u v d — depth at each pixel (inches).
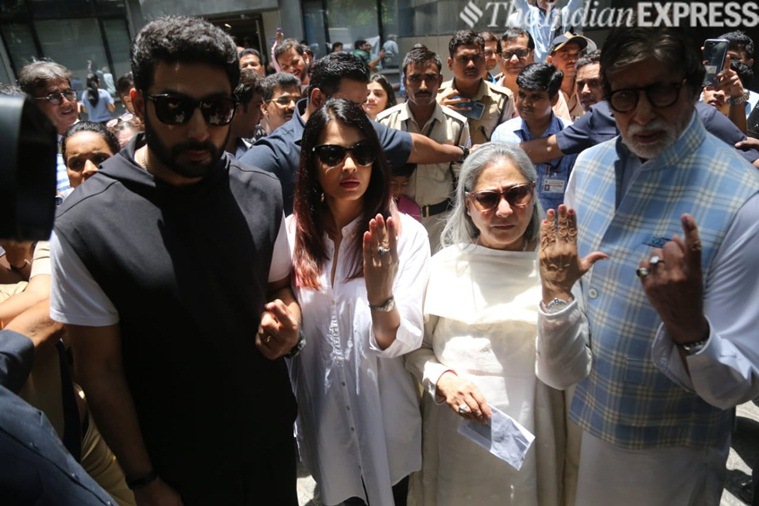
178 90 43.9
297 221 65.9
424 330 68.2
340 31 445.4
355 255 63.9
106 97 346.9
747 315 47.8
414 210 110.9
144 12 447.8
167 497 55.4
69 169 82.1
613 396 55.4
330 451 68.4
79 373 51.3
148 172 48.9
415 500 74.4
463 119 130.3
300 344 58.2
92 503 31.9
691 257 42.1
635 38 49.4
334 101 63.5
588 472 60.7
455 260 65.3
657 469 56.4
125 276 47.5
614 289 54.6
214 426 54.9
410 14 304.0
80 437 60.9
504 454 58.3
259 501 62.5
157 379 52.3
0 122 22.6
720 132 95.7
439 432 67.7
